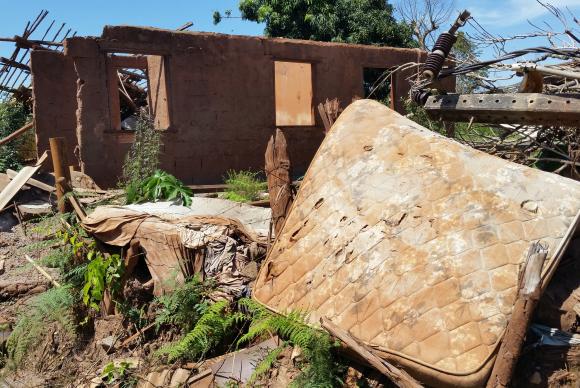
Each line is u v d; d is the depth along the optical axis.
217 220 5.29
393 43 19.19
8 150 12.20
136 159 8.99
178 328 4.88
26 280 6.59
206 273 4.94
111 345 5.01
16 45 13.82
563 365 3.11
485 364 2.92
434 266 3.36
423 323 3.18
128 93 17.02
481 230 3.39
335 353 3.60
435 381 3.03
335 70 12.82
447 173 3.78
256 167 11.80
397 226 3.68
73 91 12.05
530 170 3.63
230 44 11.34
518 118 4.31
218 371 4.05
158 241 5.23
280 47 11.95
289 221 4.36
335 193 4.20
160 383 4.25
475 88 6.02
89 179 9.82
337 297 3.65
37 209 8.48
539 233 3.29
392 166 4.07
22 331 5.32
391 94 13.08
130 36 10.31
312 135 12.60
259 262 5.03
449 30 4.55
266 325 3.77
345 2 19.12
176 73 10.82
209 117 11.20
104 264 5.16
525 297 2.88
